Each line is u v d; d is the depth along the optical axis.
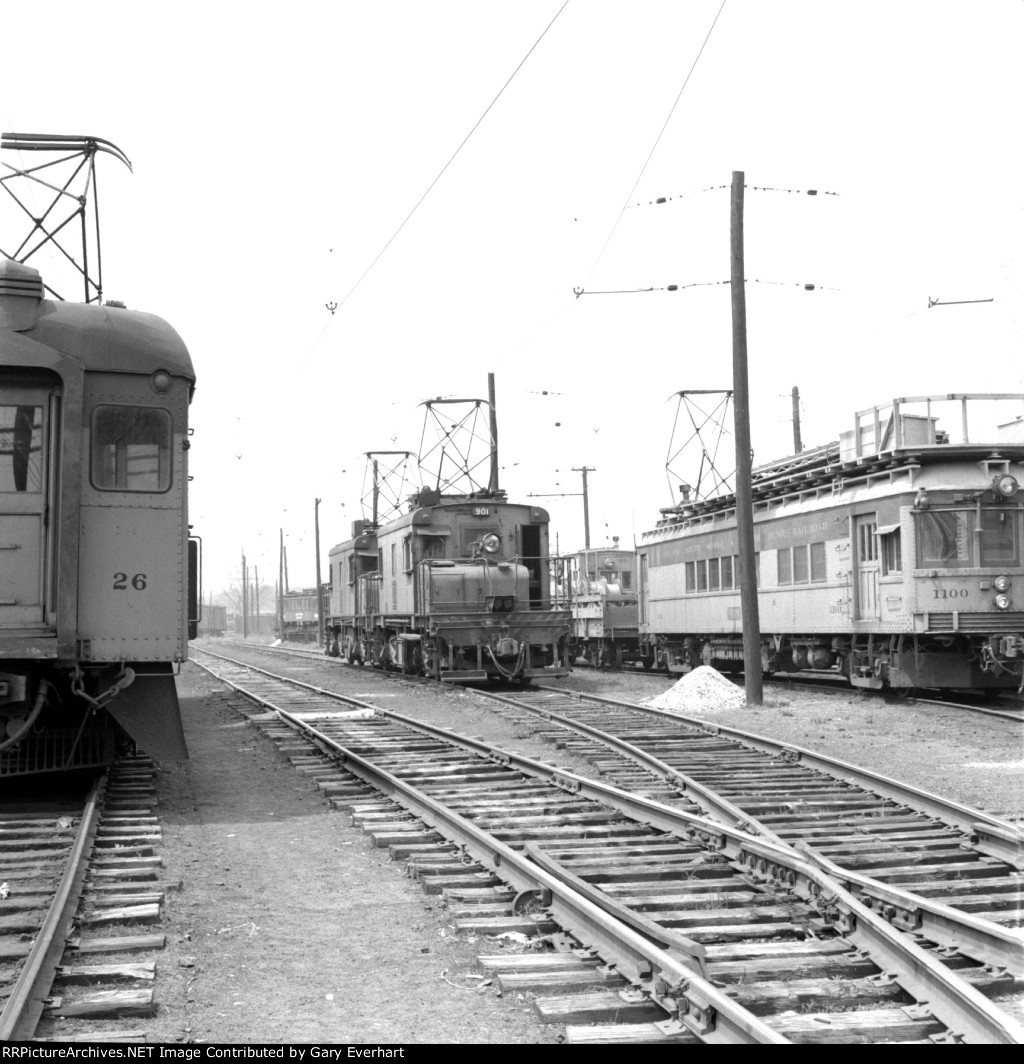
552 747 15.07
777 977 5.80
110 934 6.71
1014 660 19.56
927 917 6.47
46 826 9.72
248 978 6.01
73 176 13.31
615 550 38.78
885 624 20.64
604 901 6.77
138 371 10.78
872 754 14.04
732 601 26.91
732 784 11.62
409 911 7.27
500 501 28.66
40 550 10.38
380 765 13.23
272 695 24.47
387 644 32.28
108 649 10.58
